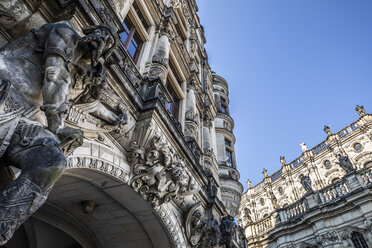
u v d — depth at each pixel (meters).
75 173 5.61
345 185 21.30
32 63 3.60
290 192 35.00
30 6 4.40
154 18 11.12
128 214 7.26
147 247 7.93
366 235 18.58
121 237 8.00
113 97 5.51
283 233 23.69
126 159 6.25
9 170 3.12
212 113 17.78
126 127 6.03
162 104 6.88
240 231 19.84
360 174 20.83
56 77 3.42
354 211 19.92
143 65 9.03
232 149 19.27
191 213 8.12
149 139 6.21
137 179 6.21
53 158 2.70
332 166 31.44
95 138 5.40
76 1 4.70
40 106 3.35
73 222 7.68
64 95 3.47
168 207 7.44
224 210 11.45
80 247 9.03
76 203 7.05
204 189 10.02
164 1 13.25
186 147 8.32
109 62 5.27
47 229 8.55
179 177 6.65
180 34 15.71
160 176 6.31
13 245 9.13
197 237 8.38
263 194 39.03
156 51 9.90
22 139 2.89
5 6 4.02
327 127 34.16
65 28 3.74
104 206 7.10
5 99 2.96
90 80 4.34
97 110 5.00
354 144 30.27
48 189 2.61
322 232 20.72
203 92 16.66
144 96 7.09
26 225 8.43
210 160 13.25
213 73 25.19
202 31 21.80
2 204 2.26
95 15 5.30
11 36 4.29
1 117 2.88
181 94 12.09
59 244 9.04
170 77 11.31
